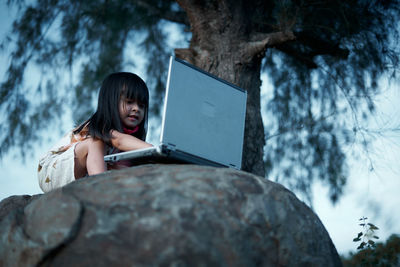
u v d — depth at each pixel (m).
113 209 1.26
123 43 5.07
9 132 4.71
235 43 3.99
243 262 1.23
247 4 4.20
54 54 4.95
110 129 1.90
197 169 1.46
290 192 1.59
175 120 1.67
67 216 1.27
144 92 2.11
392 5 4.55
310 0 4.31
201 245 1.19
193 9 4.05
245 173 1.53
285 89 5.53
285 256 1.35
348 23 4.32
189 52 4.00
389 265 3.13
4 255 1.35
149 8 5.00
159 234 1.19
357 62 4.85
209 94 1.86
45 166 1.95
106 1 4.92
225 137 1.90
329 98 5.18
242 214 1.33
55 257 1.23
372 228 3.16
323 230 1.57
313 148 5.12
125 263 1.16
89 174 1.78
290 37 3.93
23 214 1.44
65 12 4.96
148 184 1.35
